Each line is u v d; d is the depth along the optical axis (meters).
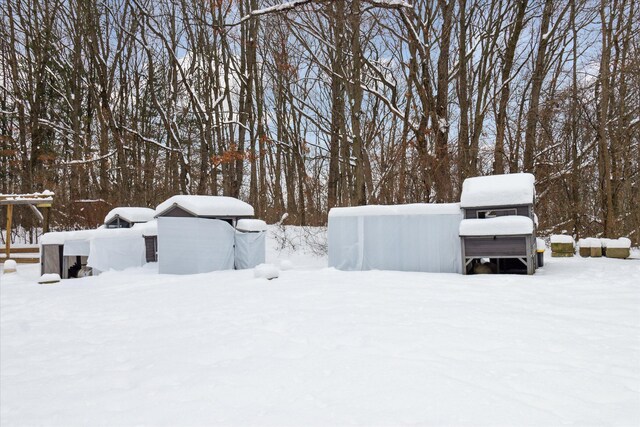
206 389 4.29
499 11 21.31
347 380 4.35
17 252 22.78
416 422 3.42
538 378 4.31
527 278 11.19
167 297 9.71
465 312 7.22
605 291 8.97
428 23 20.72
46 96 31.50
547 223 25.25
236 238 15.27
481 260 13.60
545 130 23.86
